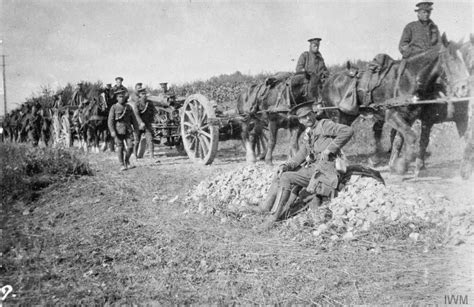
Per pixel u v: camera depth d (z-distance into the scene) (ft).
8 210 23.00
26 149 36.50
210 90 75.46
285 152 43.88
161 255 14.84
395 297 11.25
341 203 17.01
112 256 15.07
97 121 49.78
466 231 14.61
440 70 23.29
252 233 16.80
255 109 35.24
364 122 43.98
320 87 32.50
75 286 12.89
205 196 22.41
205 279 12.84
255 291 11.94
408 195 16.96
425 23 26.73
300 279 12.51
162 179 29.30
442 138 37.60
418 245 14.38
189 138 39.47
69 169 31.30
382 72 27.09
